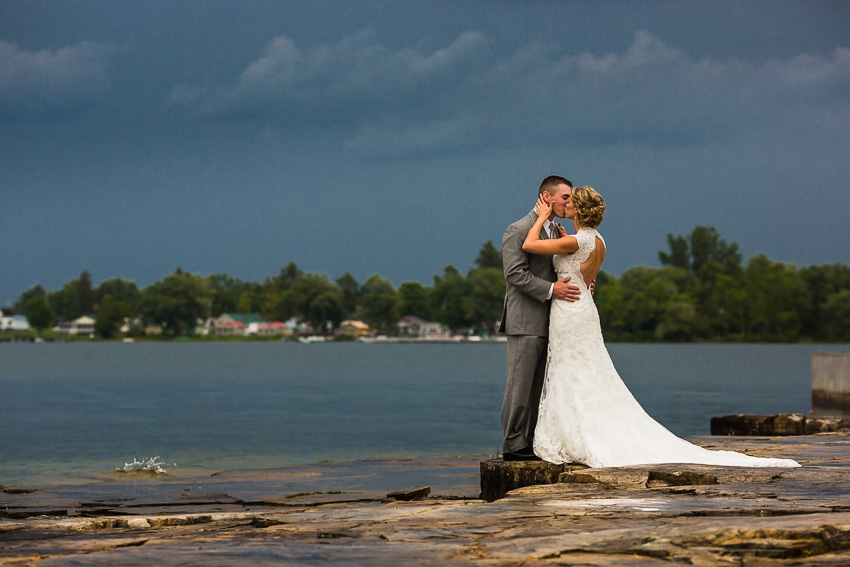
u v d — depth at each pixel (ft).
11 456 52.90
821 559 11.64
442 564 11.64
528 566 11.48
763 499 16.66
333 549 12.75
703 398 109.09
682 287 519.60
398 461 43.70
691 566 11.41
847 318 463.01
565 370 22.82
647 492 18.31
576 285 23.08
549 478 21.97
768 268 491.72
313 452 55.67
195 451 55.98
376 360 307.99
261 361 293.23
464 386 145.69
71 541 13.96
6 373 198.18
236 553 12.49
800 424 42.86
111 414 88.33
